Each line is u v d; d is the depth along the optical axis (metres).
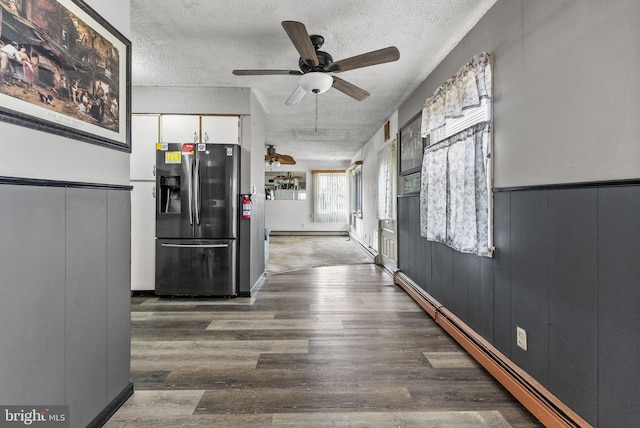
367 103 4.49
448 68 2.96
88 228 1.53
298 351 2.46
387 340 2.67
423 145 3.58
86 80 1.49
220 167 3.83
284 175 11.14
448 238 2.74
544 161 1.72
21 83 1.16
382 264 5.88
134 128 3.94
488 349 2.21
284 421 1.67
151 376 2.10
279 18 2.43
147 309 3.45
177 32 2.63
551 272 1.66
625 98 1.27
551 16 1.66
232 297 3.90
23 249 1.18
